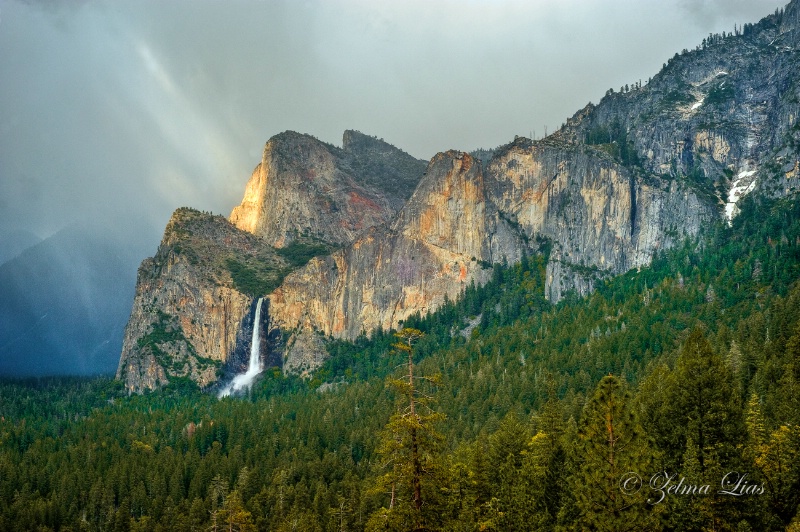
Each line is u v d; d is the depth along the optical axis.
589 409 94.50
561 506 106.31
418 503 83.12
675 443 105.12
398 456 83.81
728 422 101.88
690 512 93.25
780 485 98.00
